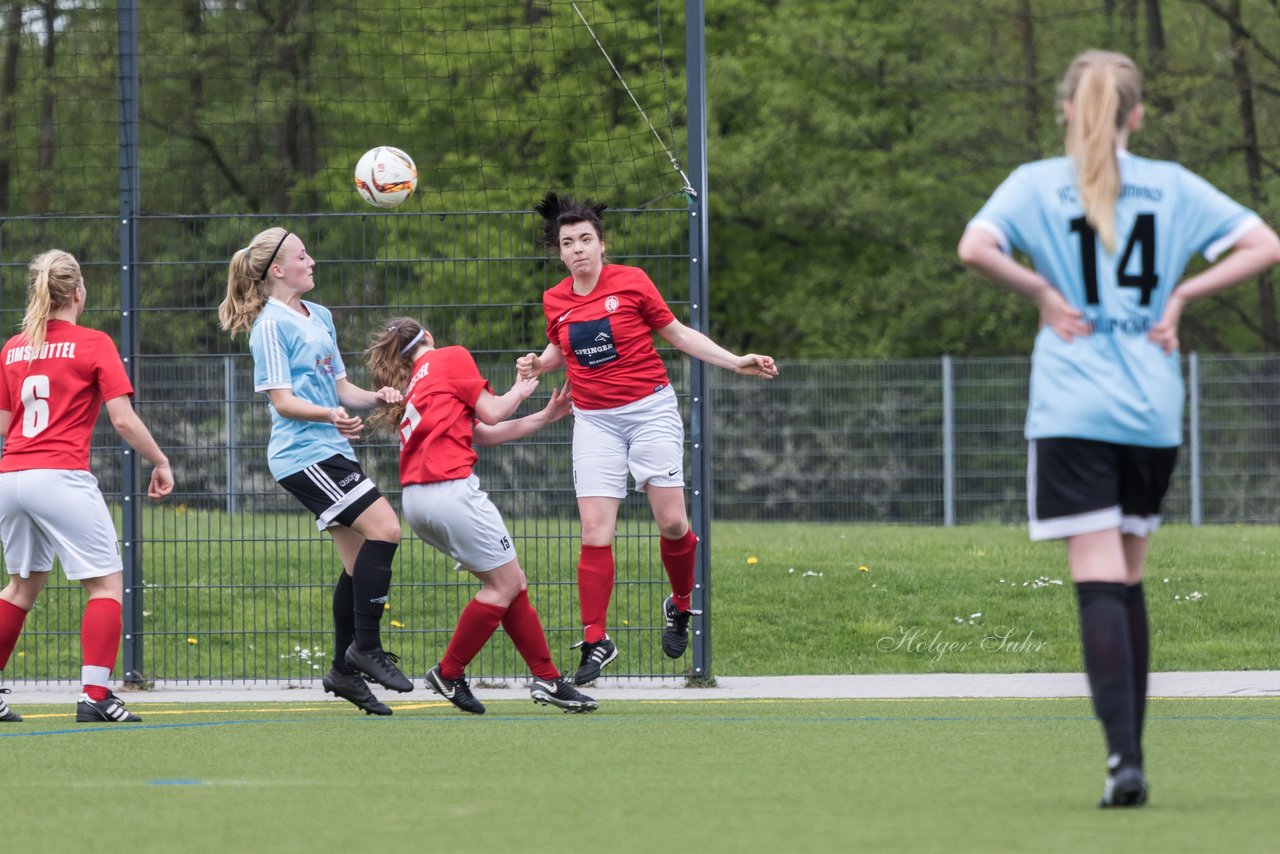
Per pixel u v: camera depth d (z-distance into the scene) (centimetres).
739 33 12300
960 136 10894
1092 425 1548
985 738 2225
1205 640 3975
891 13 11681
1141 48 10462
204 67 9831
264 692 3419
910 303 11150
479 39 7475
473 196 7362
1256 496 7912
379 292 3956
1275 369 7894
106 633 2616
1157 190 1582
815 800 1634
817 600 4347
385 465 3956
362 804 1647
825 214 11300
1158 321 1572
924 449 8219
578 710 2739
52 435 2577
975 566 4756
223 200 9975
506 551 2675
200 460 4225
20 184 9356
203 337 4403
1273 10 10612
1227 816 1495
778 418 8338
